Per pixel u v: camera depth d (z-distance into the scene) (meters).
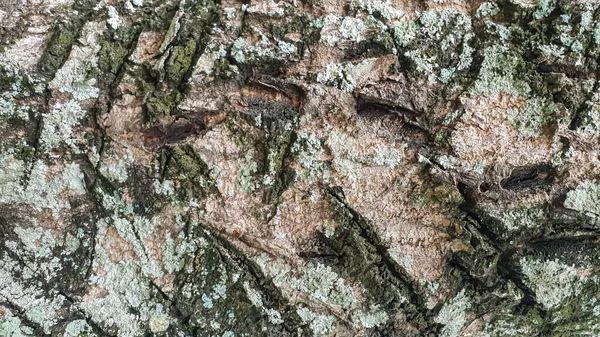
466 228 0.46
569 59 0.45
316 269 0.47
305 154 0.45
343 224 0.46
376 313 0.48
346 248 0.46
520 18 0.45
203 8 0.45
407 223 0.46
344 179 0.45
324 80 0.45
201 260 0.46
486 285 0.47
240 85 0.45
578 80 0.45
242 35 0.45
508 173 0.45
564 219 0.46
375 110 0.45
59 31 0.45
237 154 0.45
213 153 0.45
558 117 0.44
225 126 0.45
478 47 0.45
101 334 0.47
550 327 0.50
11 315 0.46
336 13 0.45
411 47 0.45
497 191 0.45
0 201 0.45
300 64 0.45
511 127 0.45
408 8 0.45
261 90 0.45
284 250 0.46
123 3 0.45
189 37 0.45
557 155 0.45
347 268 0.47
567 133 0.45
